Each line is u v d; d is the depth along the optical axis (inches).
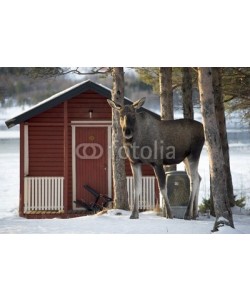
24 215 840.3
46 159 876.6
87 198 879.1
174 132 661.3
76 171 877.8
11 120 839.7
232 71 840.9
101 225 597.9
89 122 870.4
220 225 566.9
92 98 869.8
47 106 839.1
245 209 805.9
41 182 858.1
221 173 581.6
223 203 576.4
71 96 836.0
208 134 589.9
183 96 805.2
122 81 710.5
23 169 850.8
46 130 876.6
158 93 1010.1
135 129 627.2
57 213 839.1
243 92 845.8
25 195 851.4
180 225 597.6
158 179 652.1
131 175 876.6
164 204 667.4
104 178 878.4
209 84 595.8
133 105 621.6
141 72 977.5
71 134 874.1
